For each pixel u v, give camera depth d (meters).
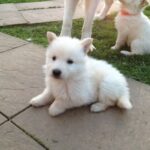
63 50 0.69
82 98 0.74
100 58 1.09
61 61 0.69
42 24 1.41
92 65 0.79
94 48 1.16
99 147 0.66
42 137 0.68
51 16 1.51
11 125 0.71
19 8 1.60
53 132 0.70
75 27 1.37
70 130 0.71
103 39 1.27
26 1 1.75
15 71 0.95
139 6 1.10
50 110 0.75
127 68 1.03
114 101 0.79
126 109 0.79
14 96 0.82
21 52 1.09
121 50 1.17
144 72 1.00
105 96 0.77
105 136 0.70
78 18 1.50
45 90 0.80
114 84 0.76
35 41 1.20
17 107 0.78
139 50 1.13
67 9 1.13
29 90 0.85
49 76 0.73
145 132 0.72
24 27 1.36
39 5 1.68
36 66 0.99
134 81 0.94
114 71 0.81
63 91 0.74
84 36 1.17
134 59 1.09
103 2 1.52
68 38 0.74
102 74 0.78
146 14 1.61
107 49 1.17
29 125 0.72
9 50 1.10
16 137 0.68
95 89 0.77
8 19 1.42
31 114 0.75
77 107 0.78
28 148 0.65
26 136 0.68
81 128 0.72
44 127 0.71
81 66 0.71
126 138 0.69
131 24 1.11
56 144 0.66
